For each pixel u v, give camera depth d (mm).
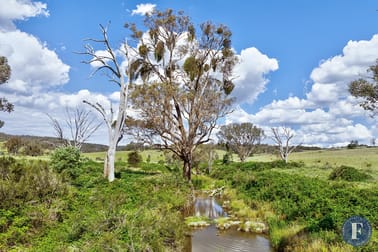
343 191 15586
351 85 33062
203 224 16156
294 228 12453
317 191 17047
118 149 87250
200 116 33219
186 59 33000
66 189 14859
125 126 31172
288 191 18500
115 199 15148
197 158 49938
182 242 12477
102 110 25000
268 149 94688
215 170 50750
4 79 25922
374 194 14875
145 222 11297
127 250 8984
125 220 10828
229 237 13742
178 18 33875
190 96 32562
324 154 77750
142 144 32844
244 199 21938
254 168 45594
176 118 33312
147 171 38438
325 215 12367
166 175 27422
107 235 9375
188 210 20422
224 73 35469
